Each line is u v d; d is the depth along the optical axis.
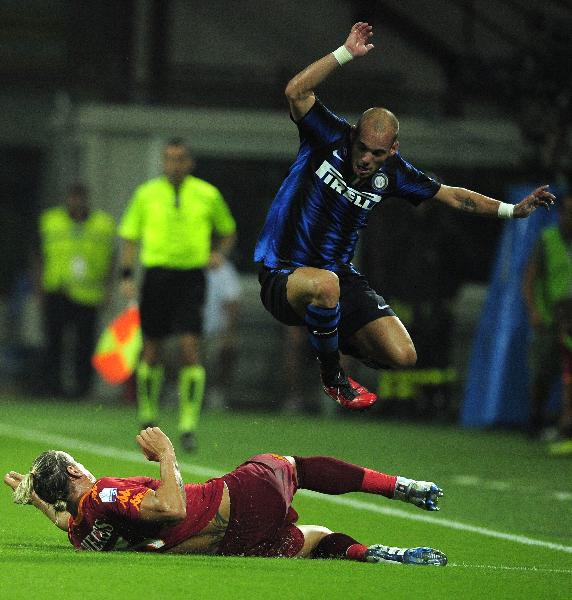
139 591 21.30
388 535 30.69
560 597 22.19
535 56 64.94
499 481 41.84
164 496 24.09
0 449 46.31
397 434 58.22
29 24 88.50
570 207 53.12
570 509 36.03
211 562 23.89
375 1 81.88
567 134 65.19
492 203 29.38
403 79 82.75
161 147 72.62
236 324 69.31
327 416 68.88
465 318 69.94
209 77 83.94
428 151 72.81
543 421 56.34
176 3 84.00
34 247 89.44
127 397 71.81
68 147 77.25
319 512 34.03
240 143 72.44
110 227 71.94
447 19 81.31
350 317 29.23
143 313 49.91
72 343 79.31
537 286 54.59
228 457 46.66
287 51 84.88
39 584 21.67
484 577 23.73
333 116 28.00
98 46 79.38
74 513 24.80
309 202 28.41
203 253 49.69
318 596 21.41
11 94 88.81
